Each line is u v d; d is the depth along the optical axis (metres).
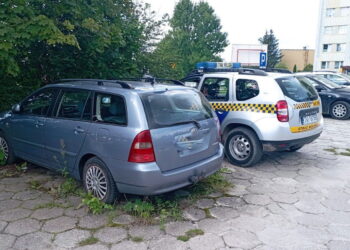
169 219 3.90
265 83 5.65
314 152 6.97
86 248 3.30
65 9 6.17
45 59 7.44
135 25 8.82
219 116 6.12
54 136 4.66
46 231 3.60
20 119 5.26
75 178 4.63
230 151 6.02
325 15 55.16
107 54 7.83
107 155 3.97
